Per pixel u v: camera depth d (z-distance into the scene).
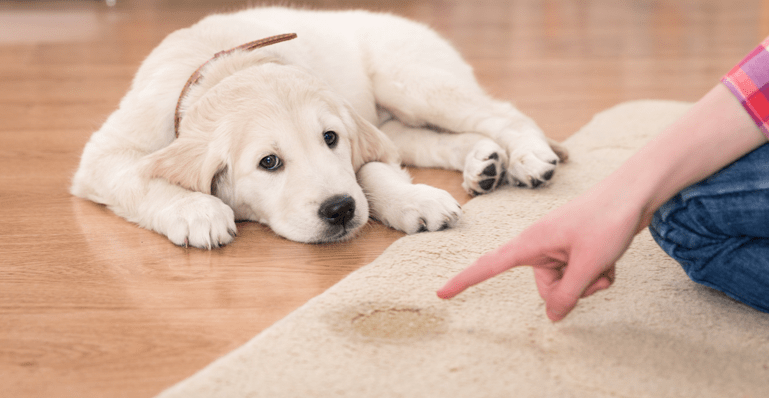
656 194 0.88
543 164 1.61
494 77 3.01
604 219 0.87
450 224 1.41
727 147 0.88
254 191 1.45
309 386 0.88
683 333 0.99
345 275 1.26
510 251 0.92
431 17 4.86
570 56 3.52
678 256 1.05
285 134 1.40
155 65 1.61
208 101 1.44
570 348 0.96
